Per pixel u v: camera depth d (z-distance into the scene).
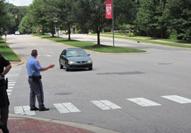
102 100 16.94
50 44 85.00
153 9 94.69
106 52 59.12
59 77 27.97
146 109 14.54
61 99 17.66
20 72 32.72
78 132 11.16
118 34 120.00
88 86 22.11
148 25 95.69
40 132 11.26
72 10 71.44
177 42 79.31
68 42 87.81
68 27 98.94
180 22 78.50
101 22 69.62
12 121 12.98
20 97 18.80
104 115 13.71
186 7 77.44
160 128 11.48
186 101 16.00
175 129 11.30
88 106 15.62
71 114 14.12
